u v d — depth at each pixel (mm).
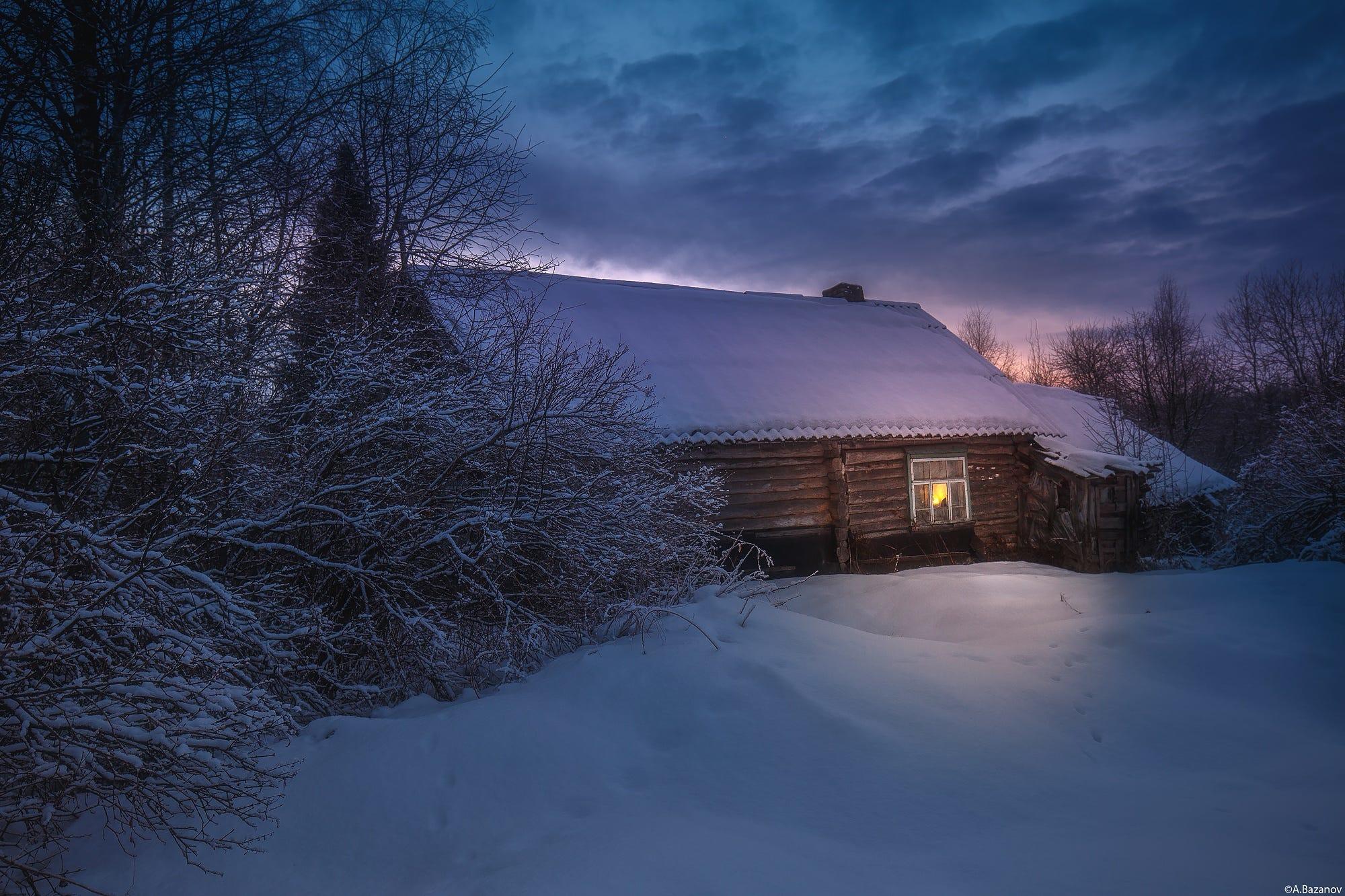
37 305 4566
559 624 6152
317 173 9812
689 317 15742
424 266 11102
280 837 3604
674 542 7273
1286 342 31359
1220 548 12281
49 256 5219
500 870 3094
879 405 13898
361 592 5953
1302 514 10695
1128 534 13109
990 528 14844
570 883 2840
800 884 2773
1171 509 13078
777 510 13125
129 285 5246
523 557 6070
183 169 8930
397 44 11055
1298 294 31234
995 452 14992
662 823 3314
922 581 8758
